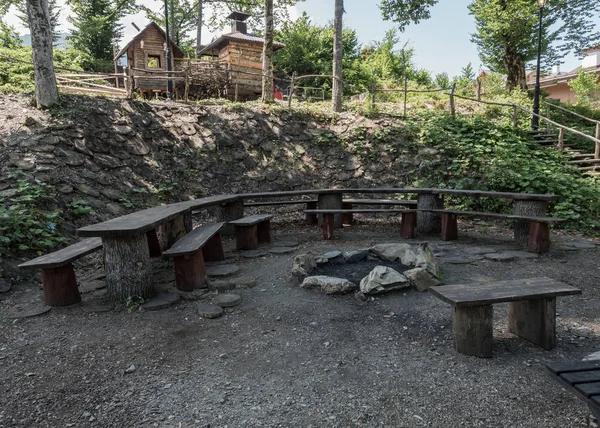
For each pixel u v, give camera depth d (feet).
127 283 13.10
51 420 7.59
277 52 82.74
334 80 37.63
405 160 32.45
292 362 9.62
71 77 41.32
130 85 31.14
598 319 11.83
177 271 14.20
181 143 29.43
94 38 83.56
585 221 25.43
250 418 7.52
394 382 8.63
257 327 11.57
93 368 9.52
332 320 11.88
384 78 81.15
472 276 15.57
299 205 29.91
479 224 26.63
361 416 7.50
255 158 31.07
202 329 11.51
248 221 19.58
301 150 32.63
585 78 82.48
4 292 14.92
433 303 12.88
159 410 7.82
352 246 20.81
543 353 9.73
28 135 23.99
